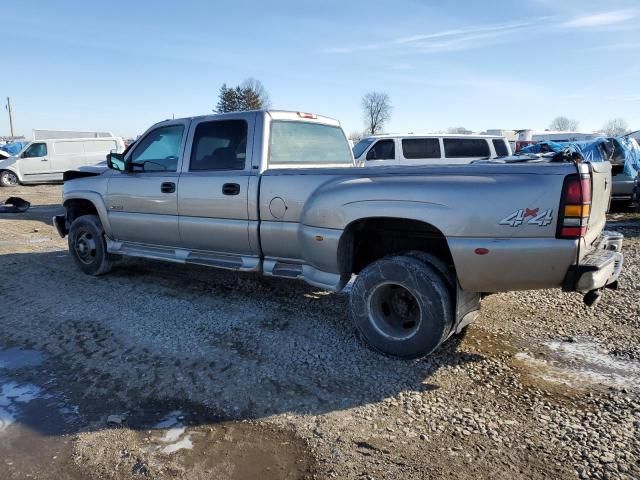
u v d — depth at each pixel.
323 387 3.33
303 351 3.88
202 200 4.86
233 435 2.81
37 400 3.22
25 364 3.75
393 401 3.14
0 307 5.05
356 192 3.76
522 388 3.28
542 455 2.59
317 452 2.65
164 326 4.45
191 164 5.05
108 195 5.77
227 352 3.88
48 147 21.12
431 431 2.82
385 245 4.22
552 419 2.91
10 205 13.32
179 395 3.26
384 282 3.65
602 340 4.00
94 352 3.93
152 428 2.89
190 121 5.12
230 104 67.44
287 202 4.29
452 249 3.37
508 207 3.23
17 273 6.38
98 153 21.98
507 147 13.73
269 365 3.65
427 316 3.49
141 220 5.45
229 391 3.29
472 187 3.33
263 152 4.61
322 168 4.21
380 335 3.73
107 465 2.57
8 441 2.79
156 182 5.26
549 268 3.20
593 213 3.41
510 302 4.95
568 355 3.75
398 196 3.57
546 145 13.15
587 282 3.15
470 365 3.62
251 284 5.72
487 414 2.98
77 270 6.52
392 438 2.76
